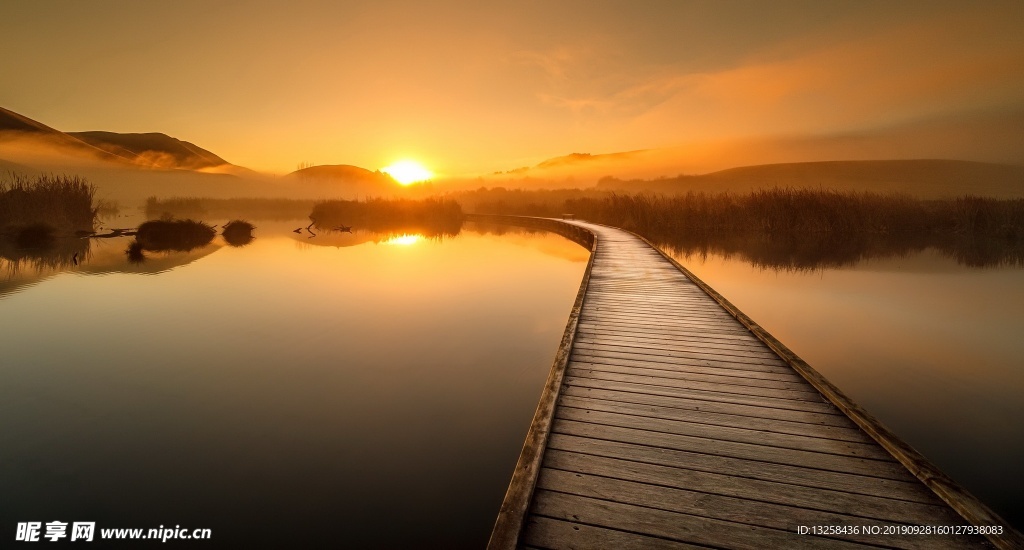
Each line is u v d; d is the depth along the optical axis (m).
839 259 14.67
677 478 2.53
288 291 10.32
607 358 4.53
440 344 6.82
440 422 4.45
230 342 6.77
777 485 2.45
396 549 2.81
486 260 15.56
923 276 11.58
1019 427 4.07
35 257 14.54
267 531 2.95
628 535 2.10
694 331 5.45
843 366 5.59
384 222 35.75
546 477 2.56
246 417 4.48
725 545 2.03
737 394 3.64
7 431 4.14
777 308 8.51
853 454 2.74
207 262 14.33
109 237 19.88
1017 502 3.10
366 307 8.98
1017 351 6.11
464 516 3.12
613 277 9.29
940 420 4.23
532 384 5.41
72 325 7.54
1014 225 17.34
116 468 3.59
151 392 5.04
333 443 4.04
